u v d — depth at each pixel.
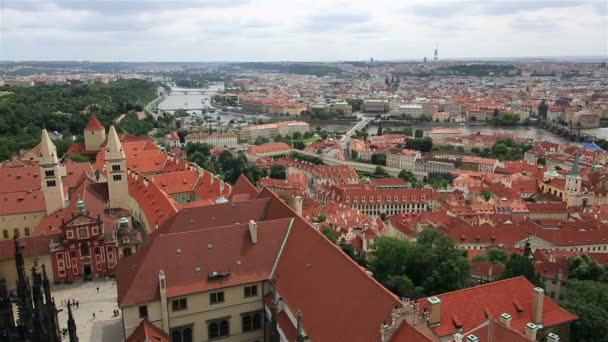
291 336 84.19
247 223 113.00
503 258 151.25
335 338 74.12
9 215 160.12
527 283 95.75
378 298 72.19
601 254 161.62
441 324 85.69
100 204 155.00
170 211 141.38
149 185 173.62
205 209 120.81
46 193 151.62
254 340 101.88
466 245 182.38
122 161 163.25
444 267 115.06
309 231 98.88
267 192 131.88
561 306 106.00
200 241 99.00
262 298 100.38
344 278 81.12
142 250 99.62
